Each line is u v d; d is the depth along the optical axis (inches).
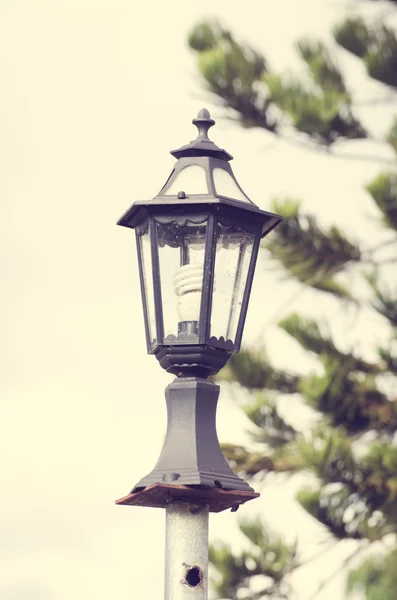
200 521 288.4
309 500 706.2
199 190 303.3
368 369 745.0
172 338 300.0
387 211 725.9
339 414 743.7
